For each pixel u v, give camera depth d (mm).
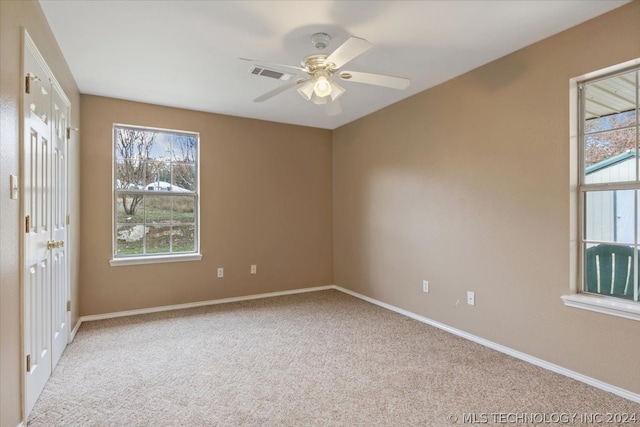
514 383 2311
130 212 3918
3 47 1567
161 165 4086
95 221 3672
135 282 3871
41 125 2137
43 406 2039
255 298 4547
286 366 2580
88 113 3635
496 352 2814
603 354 2217
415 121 3672
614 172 2277
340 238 5016
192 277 4184
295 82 2420
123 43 2564
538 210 2578
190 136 4246
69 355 2756
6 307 1610
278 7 2129
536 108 2580
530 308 2629
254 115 4434
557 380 2346
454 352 2816
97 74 3119
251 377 2410
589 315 2285
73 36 2461
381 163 4184
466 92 3115
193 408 2033
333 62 2191
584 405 2051
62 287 2762
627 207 2244
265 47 2641
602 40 2213
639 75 2176
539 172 2568
